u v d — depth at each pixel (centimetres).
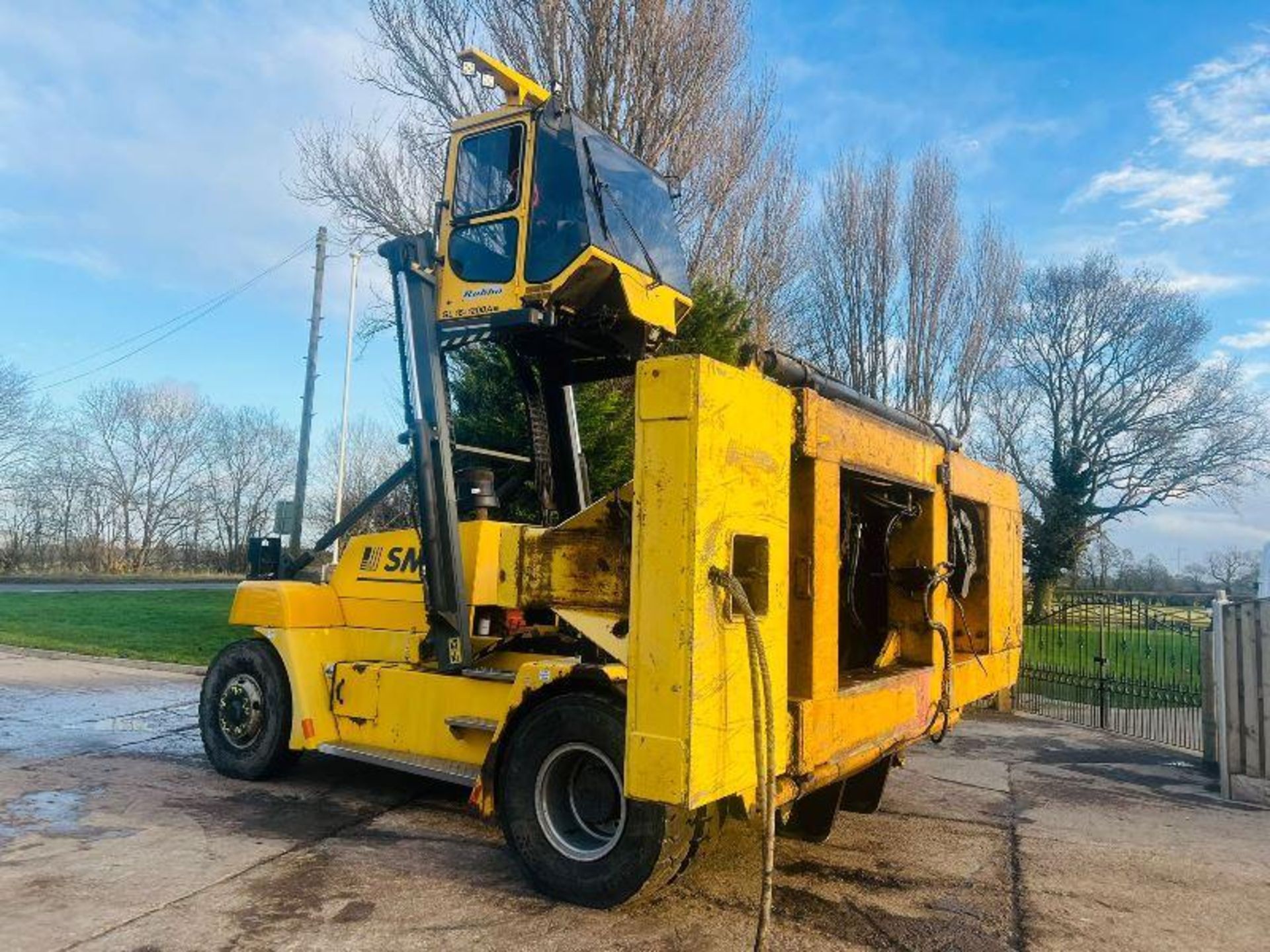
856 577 538
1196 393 2908
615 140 580
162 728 802
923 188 2370
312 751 725
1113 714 1059
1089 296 2948
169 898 405
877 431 472
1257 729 693
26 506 4509
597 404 1002
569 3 1307
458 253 529
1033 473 3011
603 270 504
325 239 2238
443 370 532
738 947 374
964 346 2417
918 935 397
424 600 543
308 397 2170
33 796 568
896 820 594
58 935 360
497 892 427
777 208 1664
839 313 2359
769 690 342
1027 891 463
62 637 1458
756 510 373
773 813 339
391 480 600
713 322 1138
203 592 2734
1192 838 580
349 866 457
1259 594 1349
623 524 464
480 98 1354
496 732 447
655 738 342
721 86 1380
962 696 561
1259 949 400
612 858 397
